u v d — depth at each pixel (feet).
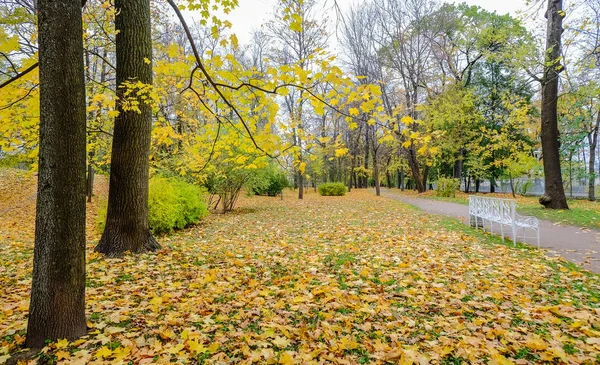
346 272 15.24
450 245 20.95
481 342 8.67
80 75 8.03
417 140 10.25
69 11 7.77
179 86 13.97
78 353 7.72
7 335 8.85
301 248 20.62
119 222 18.22
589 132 56.24
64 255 8.16
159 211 26.37
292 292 12.57
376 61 74.95
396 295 12.37
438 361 7.93
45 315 8.07
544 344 8.38
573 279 14.11
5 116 11.80
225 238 24.88
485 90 83.25
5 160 18.07
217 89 11.14
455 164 87.61
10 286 13.12
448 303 11.50
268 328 9.50
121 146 18.11
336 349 8.38
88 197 49.65
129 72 16.94
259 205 55.77
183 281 13.87
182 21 10.28
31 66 10.11
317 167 93.35
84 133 8.23
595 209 36.94
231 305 11.28
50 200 7.91
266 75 10.13
